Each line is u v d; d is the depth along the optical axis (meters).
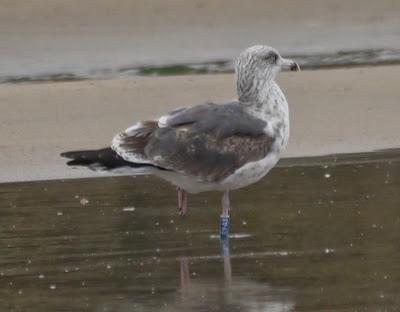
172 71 23.67
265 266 11.88
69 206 14.57
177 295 11.08
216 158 13.09
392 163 16.47
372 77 21.91
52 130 18.97
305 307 10.54
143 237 13.10
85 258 12.40
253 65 13.58
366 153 17.34
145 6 28.28
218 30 26.83
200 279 11.55
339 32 26.58
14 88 21.97
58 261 12.30
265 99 13.56
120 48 25.58
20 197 15.18
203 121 13.19
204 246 12.73
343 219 13.45
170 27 27.11
